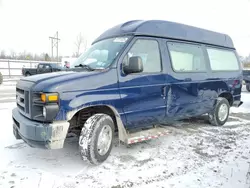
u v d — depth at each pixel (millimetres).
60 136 3037
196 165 3555
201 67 5168
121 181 3047
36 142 3057
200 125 6004
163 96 4223
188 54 4836
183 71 4645
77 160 3670
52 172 3254
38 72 21688
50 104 2980
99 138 3404
